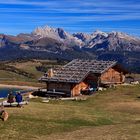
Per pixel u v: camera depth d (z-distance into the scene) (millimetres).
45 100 79250
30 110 52031
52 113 51969
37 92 96625
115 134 38406
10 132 41375
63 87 94688
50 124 45875
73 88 93312
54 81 95562
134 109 67000
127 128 41500
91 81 98062
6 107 53188
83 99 80312
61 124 46531
